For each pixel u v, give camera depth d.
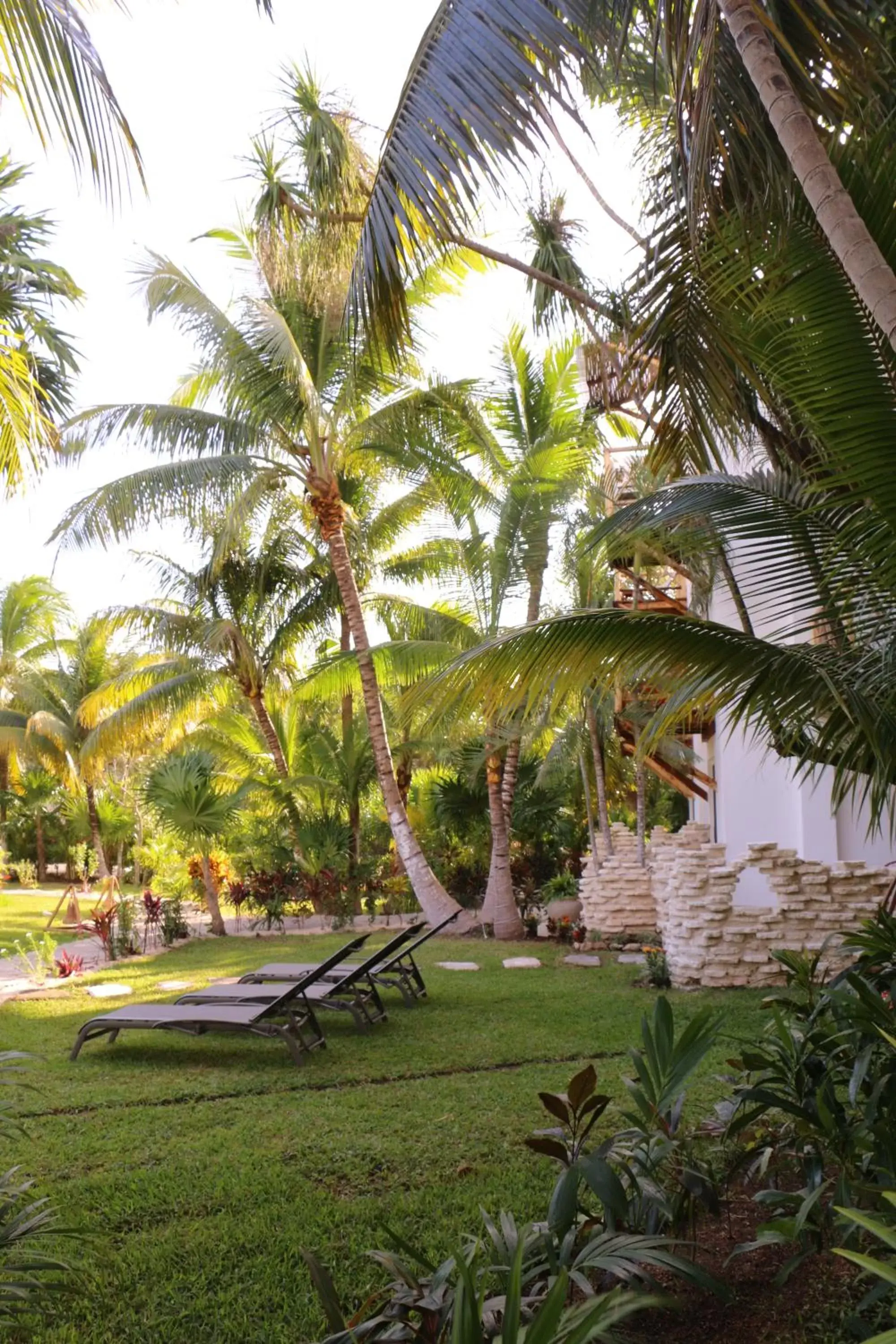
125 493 14.48
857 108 4.02
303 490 17.16
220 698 20.17
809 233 4.26
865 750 4.79
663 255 5.14
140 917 18.83
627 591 13.25
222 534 16.38
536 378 16.34
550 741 19.56
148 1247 4.34
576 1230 3.36
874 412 4.11
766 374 4.76
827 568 4.89
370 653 15.81
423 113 3.91
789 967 4.56
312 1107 6.45
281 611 20.41
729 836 12.34
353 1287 3.91
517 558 15.90
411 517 19.20
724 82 4.03
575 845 20.02
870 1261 1.71
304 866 18.75
